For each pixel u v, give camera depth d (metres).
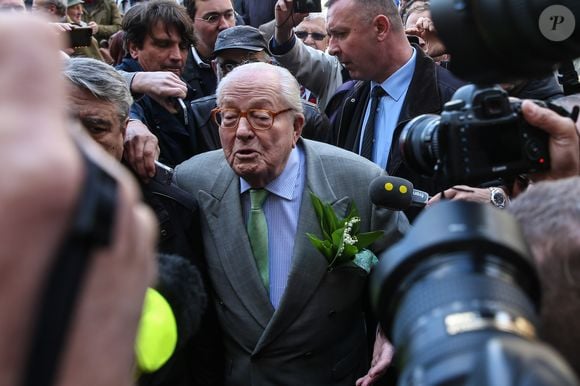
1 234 0.50
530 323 0.61
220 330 2.58
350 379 2.52
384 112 3.27
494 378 0.51
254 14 5.69
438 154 1.32
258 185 2.54
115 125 2.44
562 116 1.31
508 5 0.93
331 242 2.44
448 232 0.67
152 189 2.55
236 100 2.50
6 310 0.50
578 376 0.92
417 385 0.58
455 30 0.96
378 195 2.39
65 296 0.51
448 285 0.64
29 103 0.51
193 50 4.09
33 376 0.50
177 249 2.53
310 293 2.43
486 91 1.28
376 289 0.71
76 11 5.15
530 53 0.96
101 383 0.54
